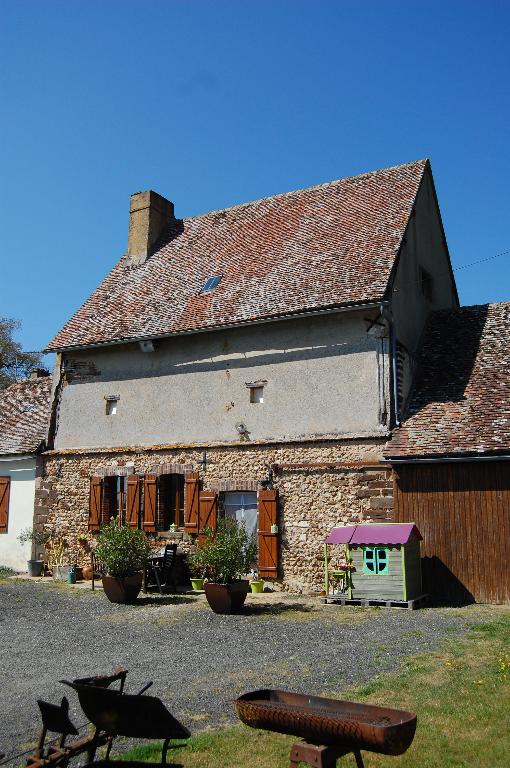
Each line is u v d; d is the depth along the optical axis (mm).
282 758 5422
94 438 17938
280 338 15555
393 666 8039
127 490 17094
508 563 12359
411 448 13297
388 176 18641
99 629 11031
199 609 12648
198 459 16125
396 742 4148
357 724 4211
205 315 16562
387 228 16328
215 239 20062
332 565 14078
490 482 12719
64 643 10039
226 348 16281
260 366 15711
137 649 9570
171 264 19906
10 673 8367
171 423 16750
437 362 15617
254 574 15117
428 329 17000
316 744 4441
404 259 15977
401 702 6590
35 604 13422
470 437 12922
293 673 7926
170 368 17047
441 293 18906
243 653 9117
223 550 12406
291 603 13094
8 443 19438
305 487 14664
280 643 9648
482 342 15734
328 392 14734
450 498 13047
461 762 5215
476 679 7281
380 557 12586
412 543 12664
